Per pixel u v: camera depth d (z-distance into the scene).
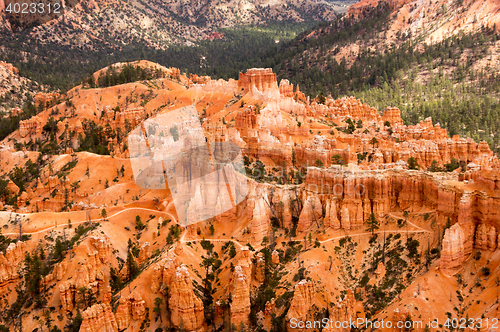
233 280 116.69
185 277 114.19
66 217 149.75
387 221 126.62
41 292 128.12
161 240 139.62
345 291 114.56
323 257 120.62
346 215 127.38
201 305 113.44
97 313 111.38
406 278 111.94
